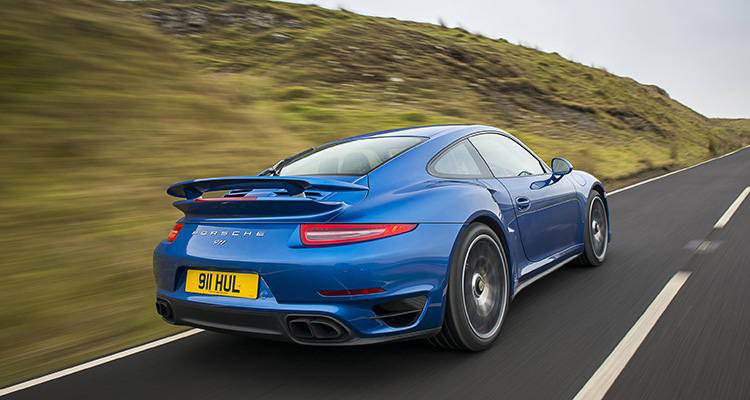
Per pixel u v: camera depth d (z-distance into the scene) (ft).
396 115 46.21
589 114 84.23
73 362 9.62
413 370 8.46
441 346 9.11
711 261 14.56
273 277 7.73
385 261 7.65
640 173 50.83
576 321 10.37
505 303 9.90
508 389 7.64
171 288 8.92
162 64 31.19
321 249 7.62
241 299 8.04
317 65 62.34
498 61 88.43
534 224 11.29
